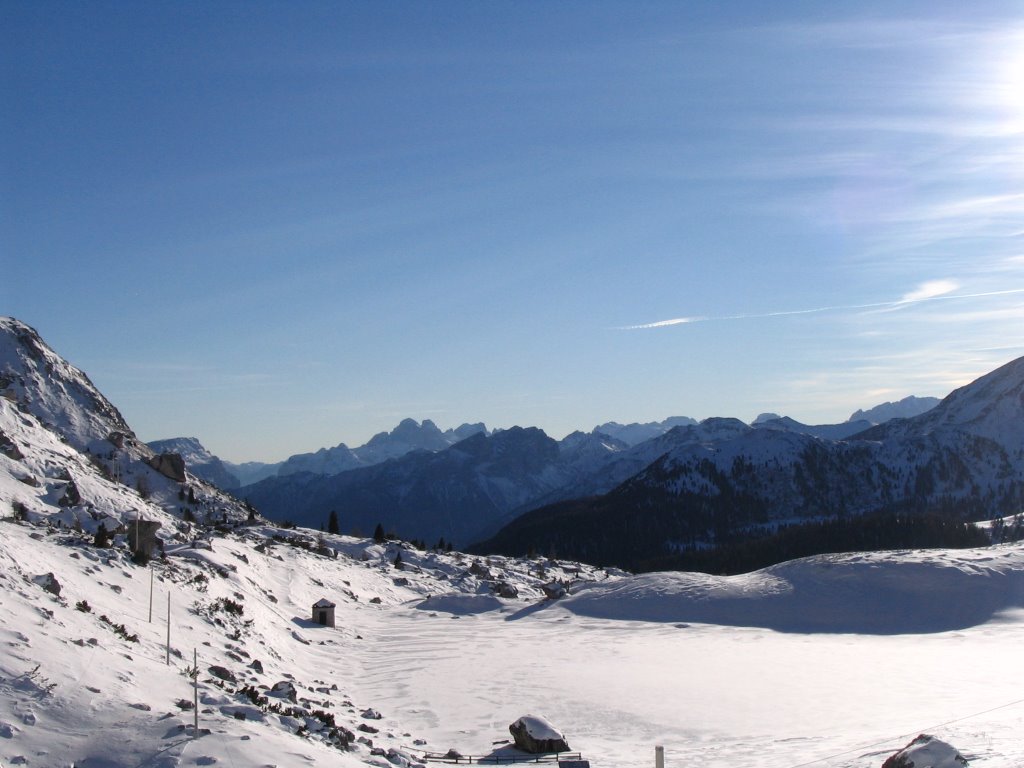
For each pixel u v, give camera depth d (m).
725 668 52.84
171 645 33.78
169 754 18.81
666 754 32.84
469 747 34.25
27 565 33.03
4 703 19.75
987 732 25.73
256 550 82.19
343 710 36.97
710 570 195.00
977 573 82.25
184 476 134.38
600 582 93.44
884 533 193.62
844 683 47.53
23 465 77.81
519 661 55.25
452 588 94.88
